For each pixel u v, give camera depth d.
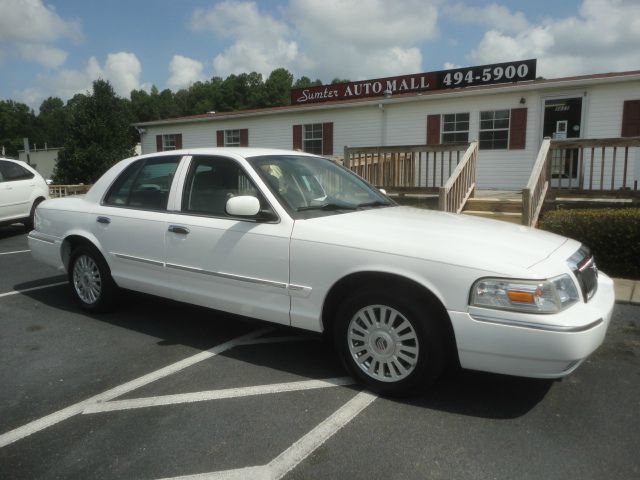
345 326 3.39
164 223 4.28
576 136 12.23
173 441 2.83
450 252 3.04
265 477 2.52
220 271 3.94
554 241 3.49
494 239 3.28
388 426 2.97
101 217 4.79
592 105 11.95
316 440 2.83
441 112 13.95
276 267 3.63
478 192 12.34
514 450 2.72
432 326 3.07
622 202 7.64
